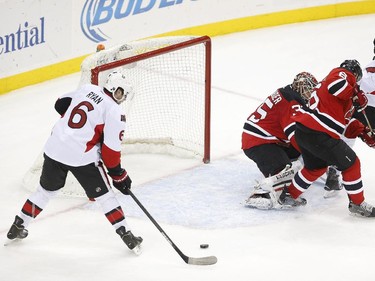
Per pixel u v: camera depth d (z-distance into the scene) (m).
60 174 15.34
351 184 16.45
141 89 20.55
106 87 15.13
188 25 30.95
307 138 16.38
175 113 21.23
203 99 21.62
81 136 14.96
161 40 20.44
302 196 17.98
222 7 31.88
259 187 17.27
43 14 26.75
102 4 28.19
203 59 23.22
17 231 15.58
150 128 20.94
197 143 20.61
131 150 20.97
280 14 33.16
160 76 20.88
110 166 14.91
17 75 26.67
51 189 15.50
